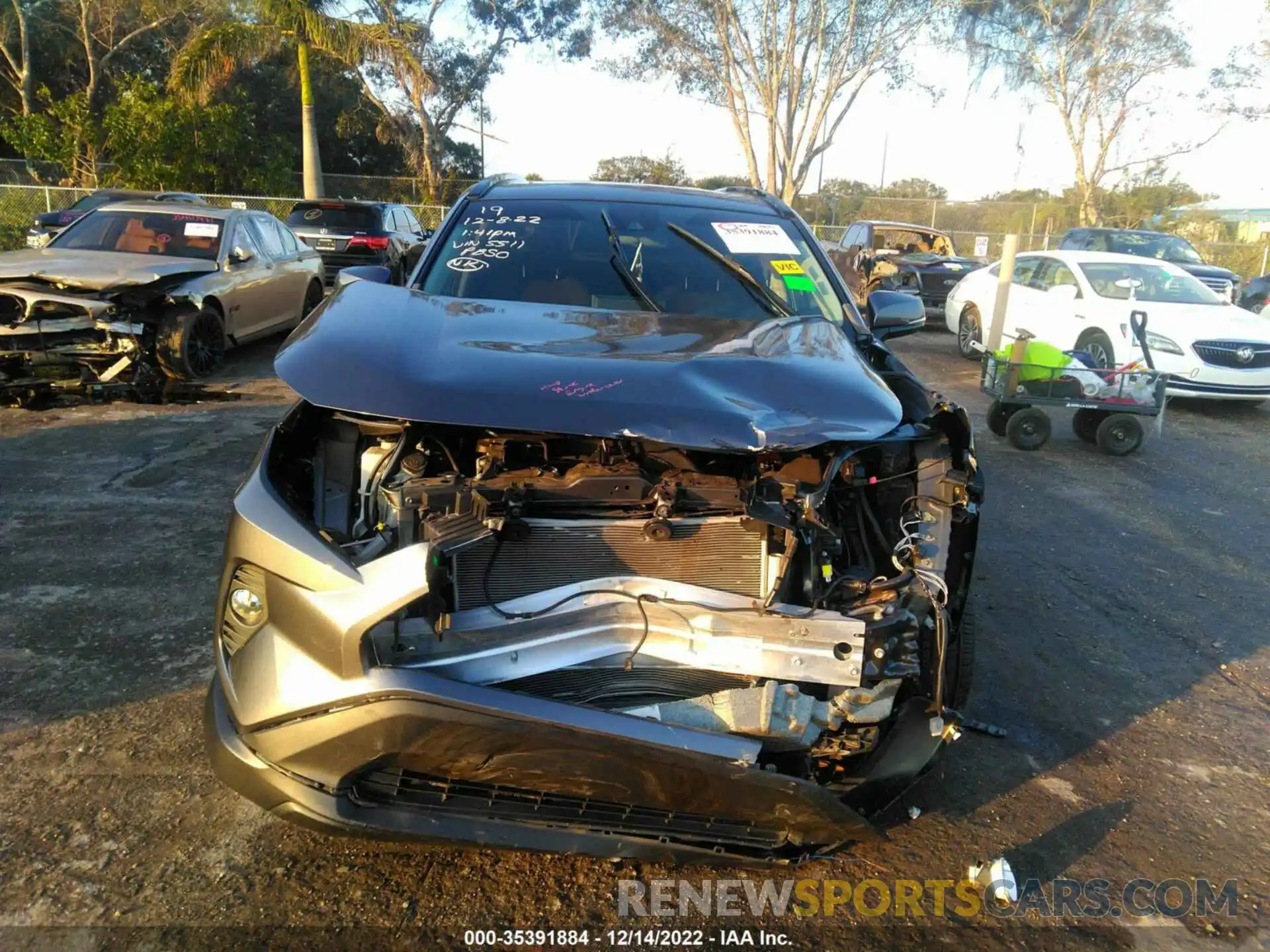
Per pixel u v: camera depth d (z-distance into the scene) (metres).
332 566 2.31
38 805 3.00
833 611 2.53
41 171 26.38
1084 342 11.08
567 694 2.50
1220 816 3.32
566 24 33.81
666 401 2.61
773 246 4.20
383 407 2.47
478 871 2.82
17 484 5.99
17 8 34.78
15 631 4.07
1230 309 10.98
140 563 4.84
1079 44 29.66
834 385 2.85
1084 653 4.52
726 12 27.58
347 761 2.31
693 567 2.60
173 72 22.08
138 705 3.58
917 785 3.38
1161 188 32.59
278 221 11.59
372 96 31.55
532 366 2.74
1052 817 3.26
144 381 8.35
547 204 4.29
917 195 40.12
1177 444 9.23
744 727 2.41
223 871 2.76
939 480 2.82
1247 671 4.43
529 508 2.54
